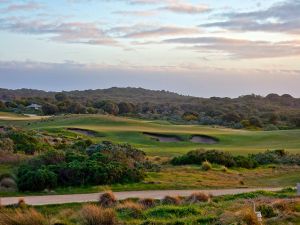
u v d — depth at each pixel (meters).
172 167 37.03
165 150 53.97
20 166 29.98
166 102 192.50
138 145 60.97
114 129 74.50
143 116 132.38
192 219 14.84
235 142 66.75
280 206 16.73
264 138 69.62
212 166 37.94
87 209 14.65
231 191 26.23
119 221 14.42
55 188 25.95
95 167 28.09
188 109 155.12
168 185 27.62
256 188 28.33
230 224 13.66
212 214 15.90
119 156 34.00
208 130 78.12
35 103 143.62
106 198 21.88
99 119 87.00
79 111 128.25
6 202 21.66
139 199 22.17
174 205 19.36
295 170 39.25
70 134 66.12
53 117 96.62
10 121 89.25
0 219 13.41
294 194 22.75
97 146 39.94
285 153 48.47
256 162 41.62
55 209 20.58
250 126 111.50
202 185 28.45
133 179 28.53
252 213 14.09
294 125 113.00
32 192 24.80
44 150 40.78
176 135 69.56
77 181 26.97
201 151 41.81
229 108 154.12
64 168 27.62
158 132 71.25
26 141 42.28
